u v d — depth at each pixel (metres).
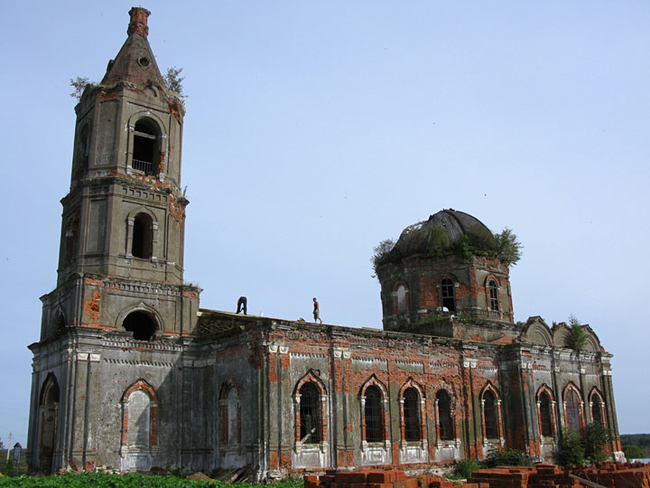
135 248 36.94
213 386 33.47
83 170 36.81
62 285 34.59
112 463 30.97
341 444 31.30
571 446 39.91
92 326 32.06
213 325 36.34
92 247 34.06
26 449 34.38
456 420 37.09
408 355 35.84
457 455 36.50
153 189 36.06
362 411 32.94
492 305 44.44
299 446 29.89
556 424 40.75
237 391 31.22
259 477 28.23
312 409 31.42
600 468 29.09
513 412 39.44
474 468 34.88
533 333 41.75
